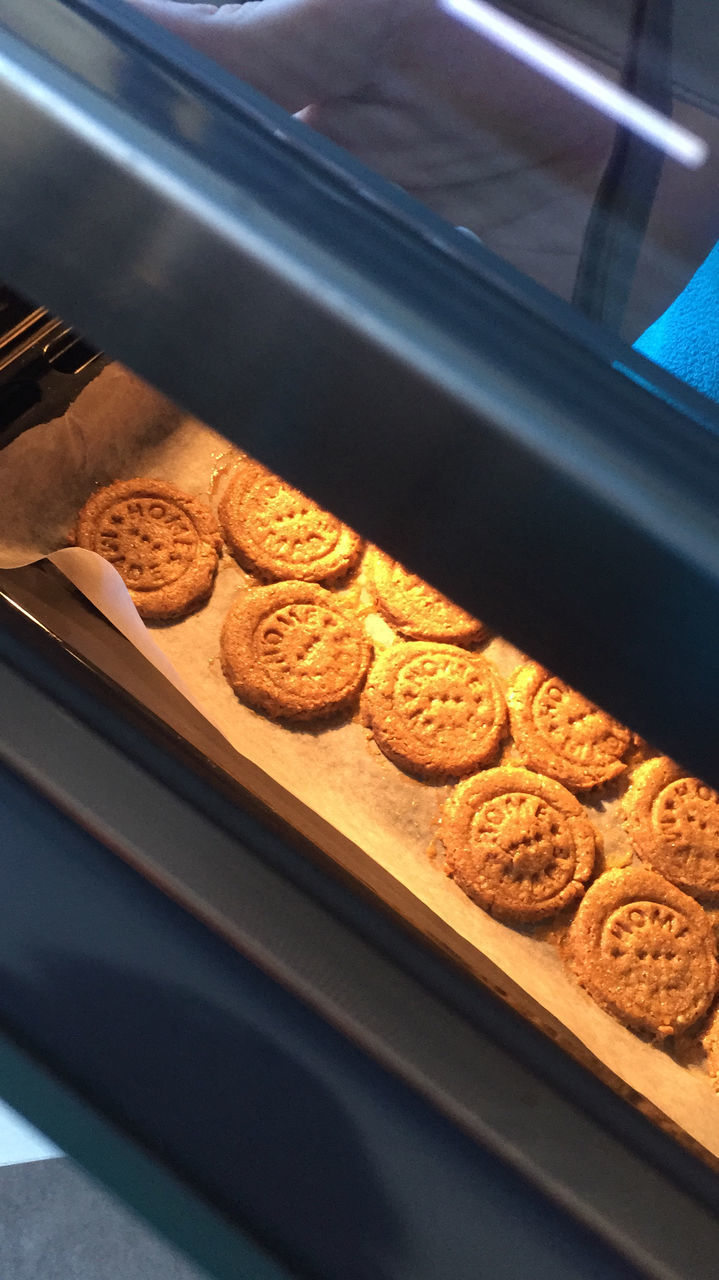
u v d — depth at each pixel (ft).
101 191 0.42
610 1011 1.54
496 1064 0.75
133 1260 1.13
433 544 0.43
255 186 0.43
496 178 0.57
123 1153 0.75
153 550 1.72
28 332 1.45
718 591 0.38
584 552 0.40
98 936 0.77
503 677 1.77
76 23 0.46
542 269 0.51
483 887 1.57
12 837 0.77
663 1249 0.70
